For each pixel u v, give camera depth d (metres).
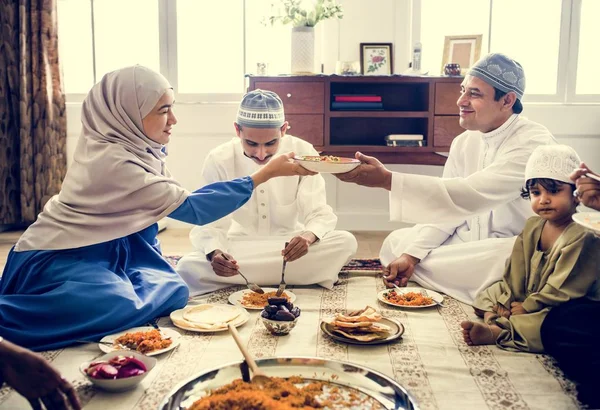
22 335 1.96
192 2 4.74
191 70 4.81
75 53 4.86
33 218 4.63
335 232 2.78
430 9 4.64
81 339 2.03
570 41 4.62
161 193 2.23
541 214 2.11
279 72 4.80
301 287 2.72
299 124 4.08
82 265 2.15
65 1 4.79
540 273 2.12
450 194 2.43
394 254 2.93
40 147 4.59
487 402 1.62
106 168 2.21
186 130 4.74
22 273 2.21
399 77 4.05
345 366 1.58
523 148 2.57
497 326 2.05
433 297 2.51
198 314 2.24
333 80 4.04
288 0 4.31
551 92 4.71
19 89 4.53
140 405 1.59
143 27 4.82
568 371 1.82
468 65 4.36
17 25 4.52
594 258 1.98
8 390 1.70
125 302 2.09
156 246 2.57
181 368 1.82
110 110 2.30
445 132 4.09
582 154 4.66
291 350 1.96
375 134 4.55
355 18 4.55
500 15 4.64
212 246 2.64
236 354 1.93
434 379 1.76
